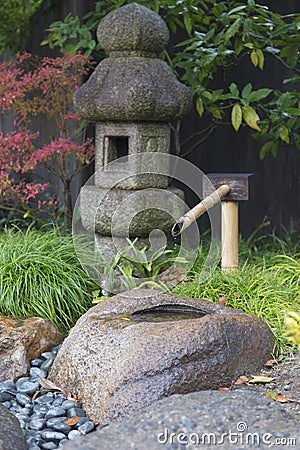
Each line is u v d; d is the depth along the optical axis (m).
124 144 5.54
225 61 6.50
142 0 6.27
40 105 6.43
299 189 7.31
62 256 5.24
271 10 7.19
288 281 5.08
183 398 2.96
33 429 3.60
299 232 7.27
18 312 4.72
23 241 5.42
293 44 6.09
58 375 4.00
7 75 6.01
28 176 7.71
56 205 7.09
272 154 6.76
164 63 5.42
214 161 7.39
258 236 7.52
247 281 4.92
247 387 3.71
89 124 6.70
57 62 6.19
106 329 3.86
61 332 4.73
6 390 4.05
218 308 4.13
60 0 7.18
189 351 3.56
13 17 7.98
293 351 4.15
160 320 4.01
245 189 5.14
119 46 5.29
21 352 4.27
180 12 6.22
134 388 3.49
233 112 5.84
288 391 3.71
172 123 7.18
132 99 5.07
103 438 2.65
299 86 7.32
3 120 8.10
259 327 3.99
